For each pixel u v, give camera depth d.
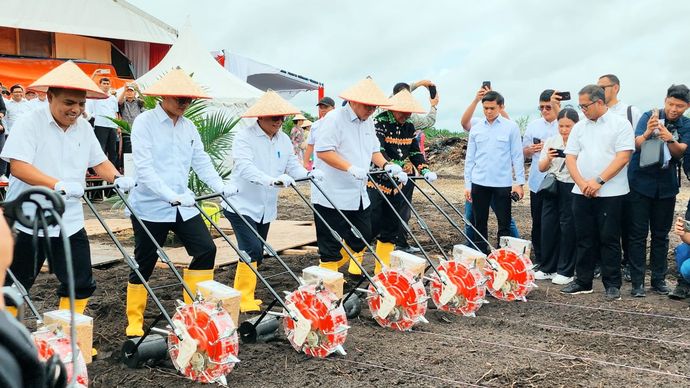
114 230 10.18
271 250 5.05
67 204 4.62
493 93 7.55
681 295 6.62
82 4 17.67
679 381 4.47
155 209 5.21
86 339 3.90
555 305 6.52
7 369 1.27
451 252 9.10
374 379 4.46
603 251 6.79
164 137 5.21
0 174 11.90
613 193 6.61
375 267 7.46
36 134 4.48
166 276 7.56
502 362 4.81
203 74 16.06
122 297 6.56
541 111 7.87
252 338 5.18
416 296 5.50
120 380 4.44
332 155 6.15
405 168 8.13
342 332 4.82
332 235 5.97
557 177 7.39
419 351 5.05
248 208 6.11
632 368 4.71
